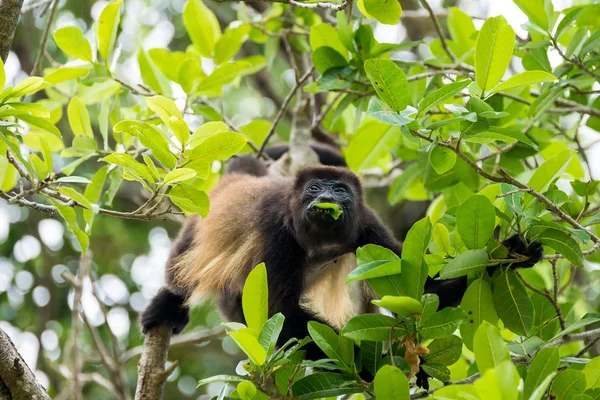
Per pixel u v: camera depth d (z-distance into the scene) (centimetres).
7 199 768
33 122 802
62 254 1956
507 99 1104
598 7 1043
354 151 1215
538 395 562
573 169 1135
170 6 2062
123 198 1933
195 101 1245
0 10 811
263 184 1155
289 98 1238
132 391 1800
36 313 1880
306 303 1173
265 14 1398
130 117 1174
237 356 1939
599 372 711
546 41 975
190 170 750
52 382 1656
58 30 1050
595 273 1162
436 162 799
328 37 1104
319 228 1008
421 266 723
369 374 773
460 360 996
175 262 1177
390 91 745
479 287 799
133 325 1867
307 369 877
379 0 948
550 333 896
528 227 791
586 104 1129
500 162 1089
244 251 1077
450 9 1232
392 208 1958
